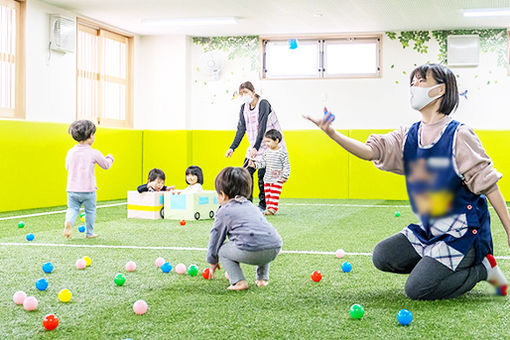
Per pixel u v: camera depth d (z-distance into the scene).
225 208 2.64
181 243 4.02
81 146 4.29
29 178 6.82
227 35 9.11
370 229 4.88
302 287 2.63
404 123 8.72
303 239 4.25
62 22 7.24
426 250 2.42
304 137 8.88
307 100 8.95
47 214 6.14
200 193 5.70
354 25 8.36
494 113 8.48
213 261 2.72
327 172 8.84
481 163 2.25
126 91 9.01
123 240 4.16
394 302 2.34
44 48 7.14
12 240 4.15
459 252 2.31
